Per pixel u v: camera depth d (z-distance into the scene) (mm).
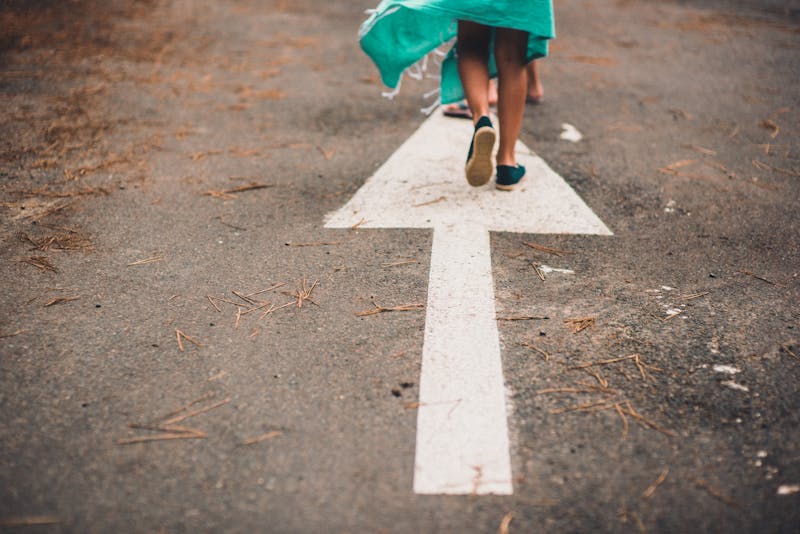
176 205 3350
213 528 1666
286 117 4625
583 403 2090
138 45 6176
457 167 3885
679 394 2135
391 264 2850
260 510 1715
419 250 2967
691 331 2441
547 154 4078
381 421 2000
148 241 3004
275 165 3857
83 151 3945
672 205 3457
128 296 2596
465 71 3463
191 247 2963
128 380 2150
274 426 1978
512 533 1661
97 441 1917
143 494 1757
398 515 1705
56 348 2289
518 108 3463
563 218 3295
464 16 3189
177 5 7781
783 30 7441
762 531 1683
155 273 2758
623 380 2191
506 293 2658
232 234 3084
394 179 3703
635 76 5703
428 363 2248
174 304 2553
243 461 1858
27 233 3035
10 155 3830
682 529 1686
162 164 3822
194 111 4672
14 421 1977
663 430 1990
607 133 4438
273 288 2666
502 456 1888
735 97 5211
